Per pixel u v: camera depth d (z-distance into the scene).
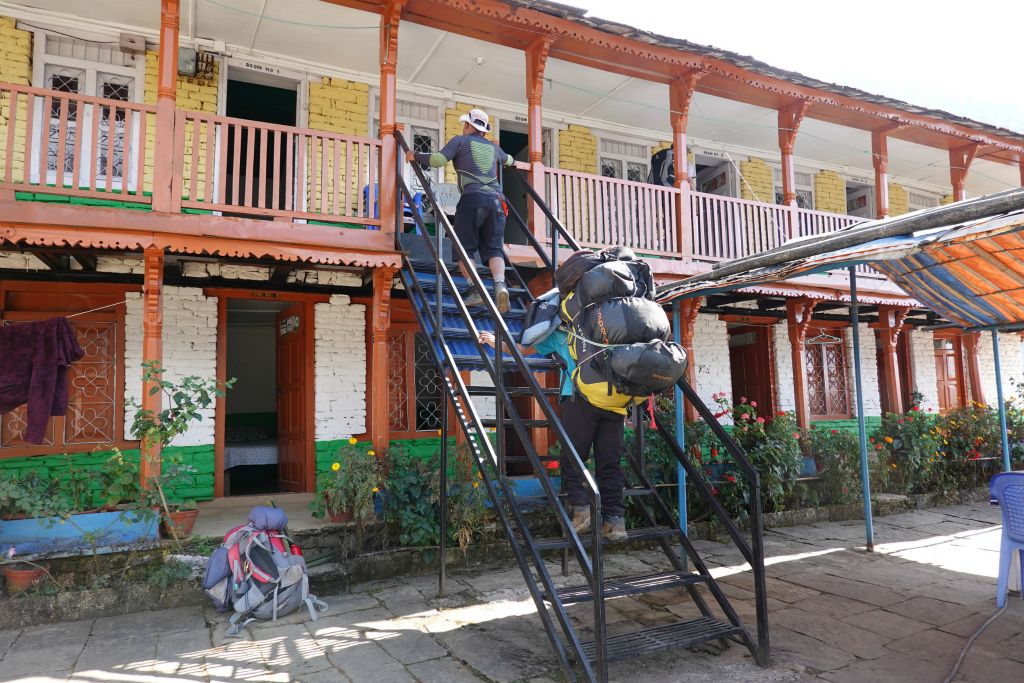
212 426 7.59
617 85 9.17
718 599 4.15
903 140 10.76
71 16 7.23
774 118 10.27
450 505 6.30
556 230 6.18
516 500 3.90
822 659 4.11
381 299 6.43
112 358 7.18
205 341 7.61
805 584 5.82
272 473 11.70
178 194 5.64
